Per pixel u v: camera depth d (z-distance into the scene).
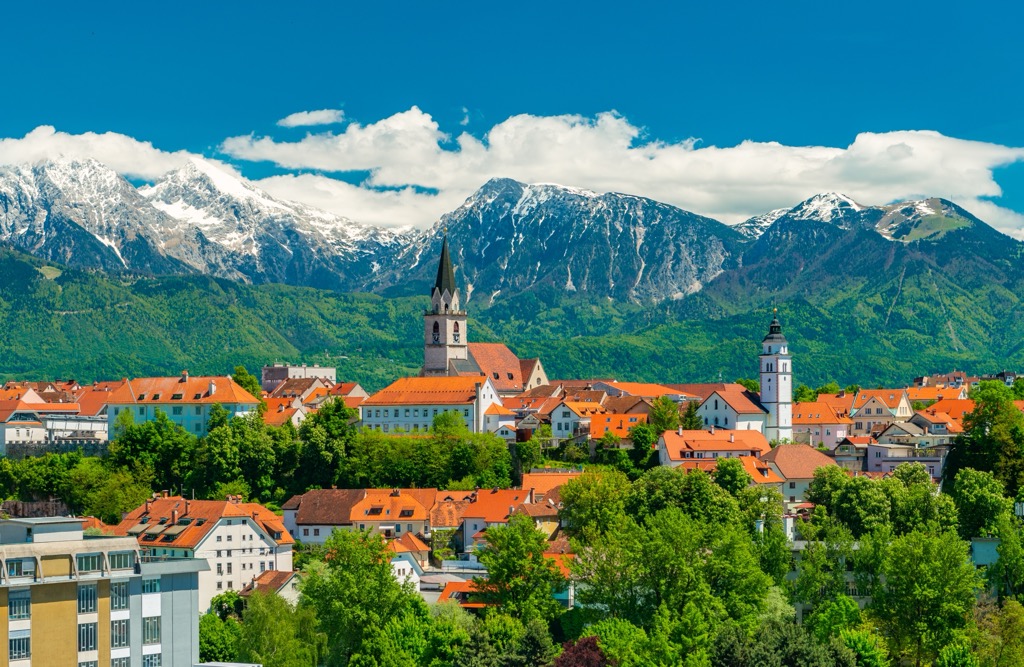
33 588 179.12
